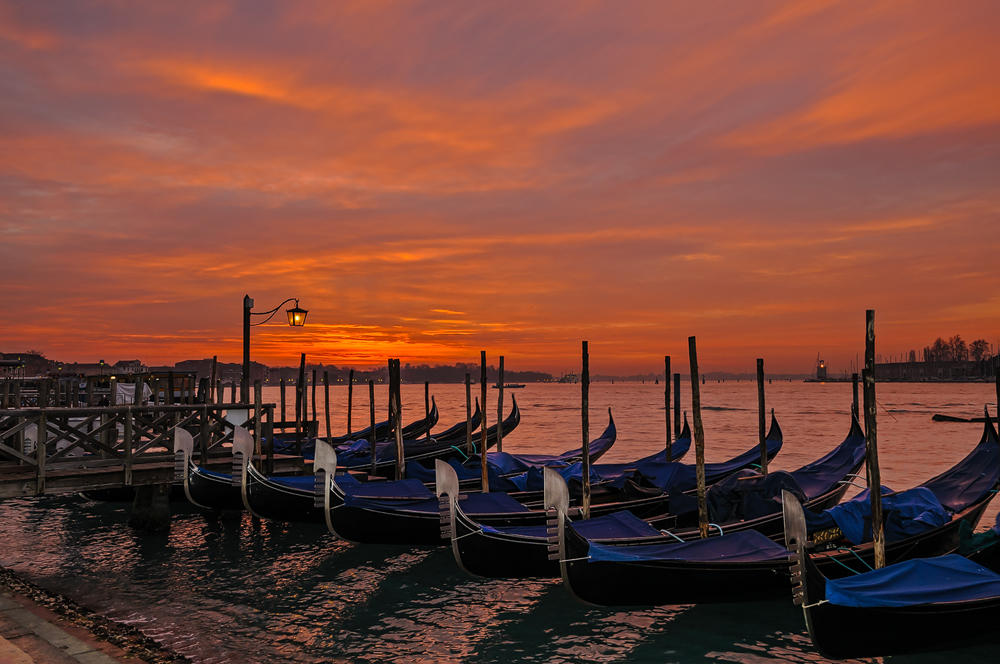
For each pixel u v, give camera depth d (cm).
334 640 968
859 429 1742
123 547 1473
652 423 6488
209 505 1445
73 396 2442
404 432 2512
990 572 922
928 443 4141
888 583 871
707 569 999
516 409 2633
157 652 848
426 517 1341
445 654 929
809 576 830
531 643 972
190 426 1923
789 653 940
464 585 1234
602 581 972
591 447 2231
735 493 1272
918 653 904
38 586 1156
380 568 1337
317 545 1504
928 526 1109
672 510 1297
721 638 989
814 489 1474
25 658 705
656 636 997
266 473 1602
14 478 1230
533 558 1141
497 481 1612
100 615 1009
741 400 12281
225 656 888
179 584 1216
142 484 1448
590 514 1369
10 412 1220
